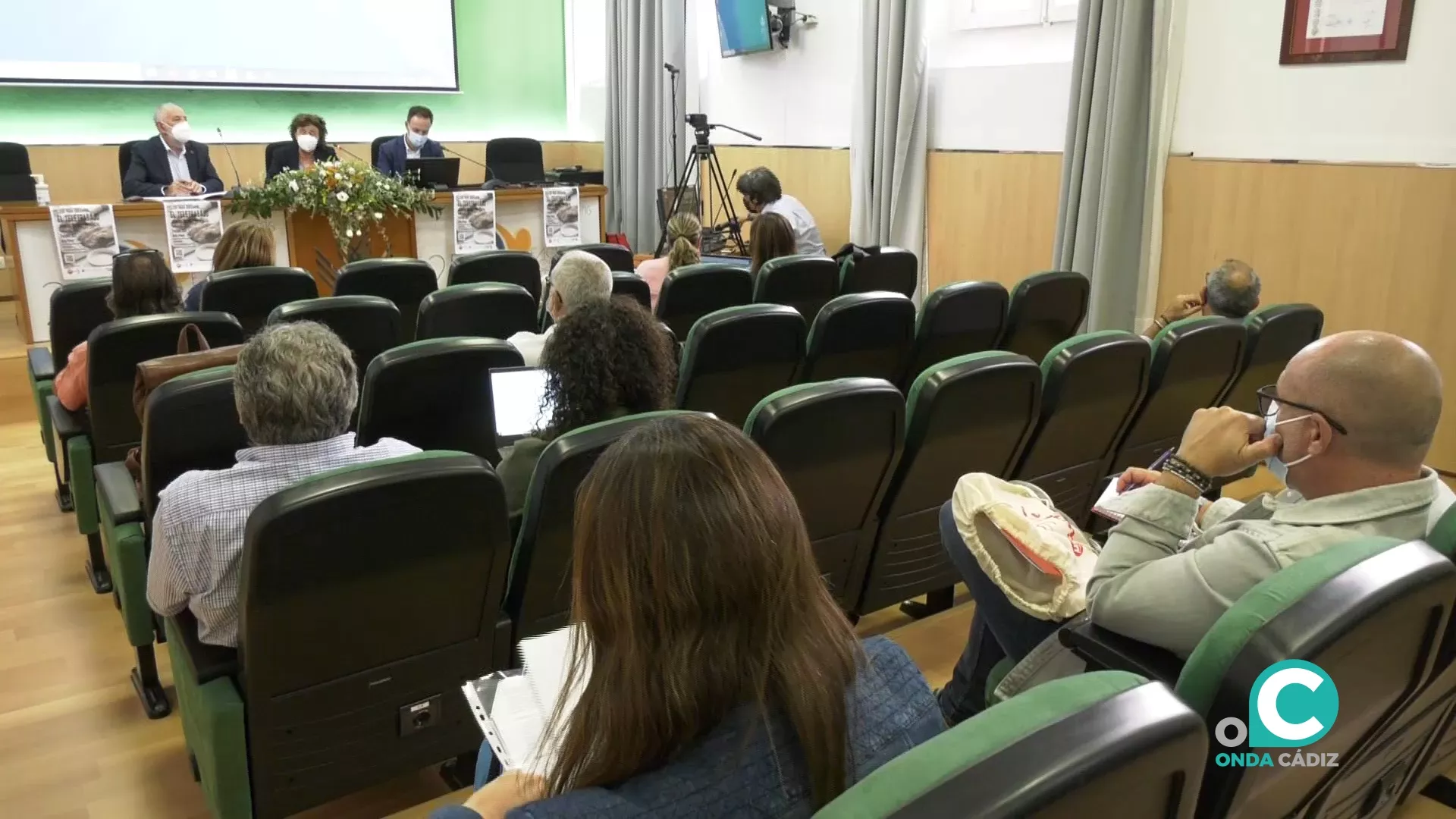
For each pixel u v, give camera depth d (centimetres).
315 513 134
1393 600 90
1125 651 133
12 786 202
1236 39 443
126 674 246
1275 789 106
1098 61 477
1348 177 407
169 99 733
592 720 77
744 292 381
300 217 543
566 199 625
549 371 184
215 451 208
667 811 73
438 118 846
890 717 85
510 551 167
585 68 895
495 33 859
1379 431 125
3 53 665
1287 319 281
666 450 78
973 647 179
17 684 241
